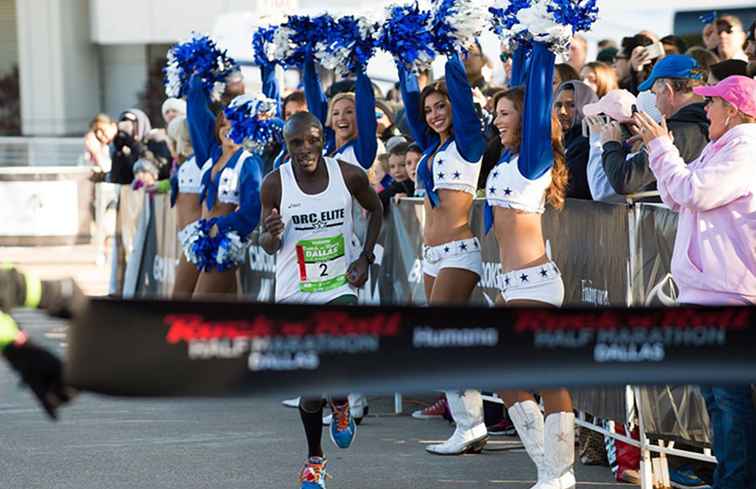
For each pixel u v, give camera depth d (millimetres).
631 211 15172
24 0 74750
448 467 17609
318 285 16672
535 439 15125
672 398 15047
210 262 21531
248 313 8125
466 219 17828
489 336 8539
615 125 16062
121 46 75438
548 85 15164
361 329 8375
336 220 16703
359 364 8367
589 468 17344
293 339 8242
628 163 15648
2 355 7410
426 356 8469
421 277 20688
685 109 16047
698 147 15906
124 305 7895
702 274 13578
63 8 74375
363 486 16547
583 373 8703
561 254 16969
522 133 15203
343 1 40125
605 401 16297
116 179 32500
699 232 13617
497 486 16438
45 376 7469
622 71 24047
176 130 25953
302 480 16000
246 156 21922
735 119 13555
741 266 13422
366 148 20469
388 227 21734
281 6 25906
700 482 15930
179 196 24391
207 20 65188
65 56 74625
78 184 41094
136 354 7914
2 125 78000
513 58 17219
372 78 37750
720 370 8836
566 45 15086
